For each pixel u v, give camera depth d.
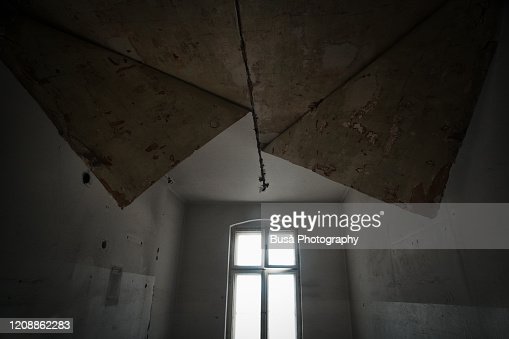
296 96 1.40
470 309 1.18
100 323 1.83
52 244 1.42
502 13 0.89
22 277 1.24
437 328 1.48
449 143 1.00
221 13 1.07
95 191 1.78
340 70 1.27
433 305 1.51
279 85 1.35
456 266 1.27
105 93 1.31
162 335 3.07
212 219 3.82
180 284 3.54
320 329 3.27
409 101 1.10
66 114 1.29
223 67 1.29
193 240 3.73
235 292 3.61
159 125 1.37
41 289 1.34
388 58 1.16
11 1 1.15
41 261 1.34
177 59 1.29
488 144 0.97
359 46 1.15
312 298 3.40
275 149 1.66
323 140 1.39
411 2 0.98
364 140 1.23
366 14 1.03
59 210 1.46
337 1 0.98
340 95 1.34
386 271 2.20
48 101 1.26
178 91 1.40
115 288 2.02
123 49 1.29
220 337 3.33
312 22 1.06
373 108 1.20
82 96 1.29
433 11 1.01
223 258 3.64
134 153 1.35
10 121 1.17
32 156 1.29
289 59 1.22
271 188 3.33
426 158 1.05
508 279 0.94
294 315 3.47
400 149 1.12
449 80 1.01
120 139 1.33
